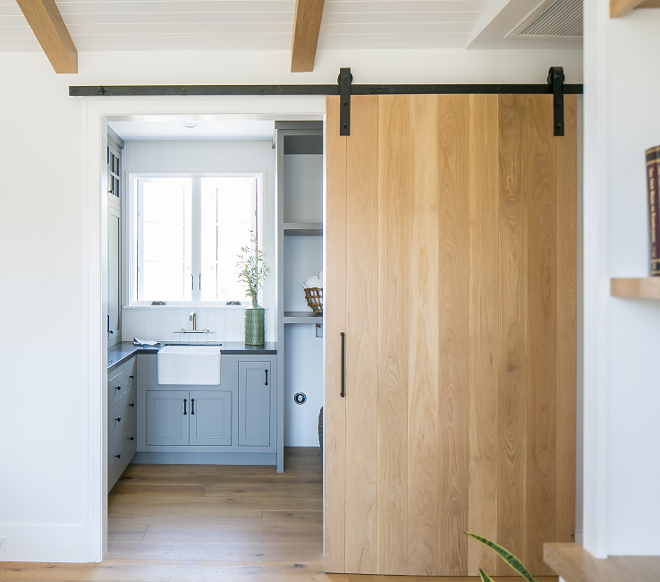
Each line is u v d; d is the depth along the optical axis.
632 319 0.98
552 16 1.99
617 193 0.97
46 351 2.28
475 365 2.23
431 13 2.10
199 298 4.11
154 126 3.62
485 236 2.22
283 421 3.52
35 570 2.24
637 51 0.97
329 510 2.24
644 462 0.99
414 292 2.23
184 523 2.71
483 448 2.24
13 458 2.29
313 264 3.91
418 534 2.24
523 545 2.24
